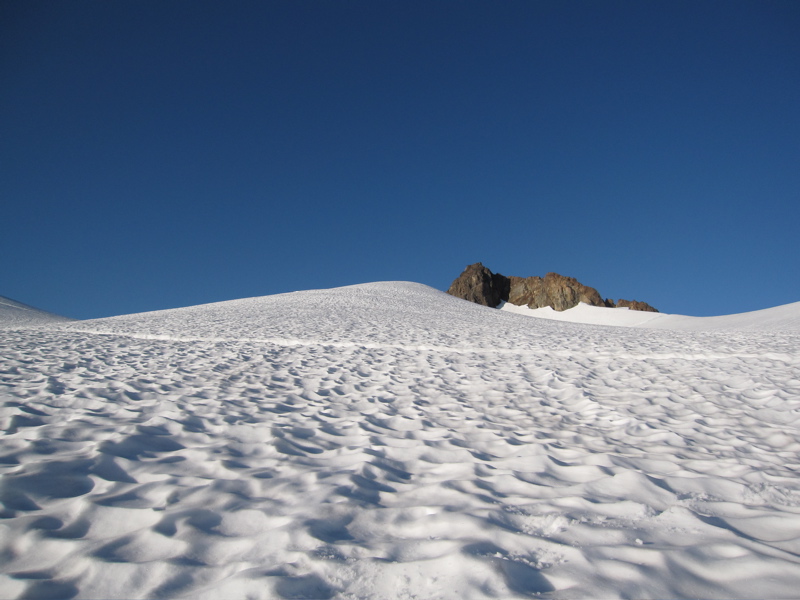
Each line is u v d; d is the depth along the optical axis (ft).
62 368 26.30
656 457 13.99
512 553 7.79
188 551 8.00
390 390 24.14
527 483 11.52
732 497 10.73
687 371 28.43
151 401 19.54
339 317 67.41
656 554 7.51
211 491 10.59
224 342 40.81
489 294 280.51
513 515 9.46
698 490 11.03
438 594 6.66
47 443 13.37
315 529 8.68
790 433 16.63
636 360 32.60
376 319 66.44
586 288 253.44
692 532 8.61
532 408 20.86
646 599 6.41
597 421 18.71
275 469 12.30
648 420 18.43
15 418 15.71
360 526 9.07
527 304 271.08
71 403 18.48
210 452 13.57
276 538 8.34
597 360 33.09
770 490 11.09
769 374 26.53
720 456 14.21
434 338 45.91
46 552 7.96
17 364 26.86
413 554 7.84
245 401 20.42
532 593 6.61
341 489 10.83
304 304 88.63
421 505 10.16
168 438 14.84
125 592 6.92
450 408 20.72
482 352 37.35
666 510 9.65
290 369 29.14
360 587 6.91
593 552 7.72
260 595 6.60
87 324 57.93
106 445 13.17
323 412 19.22
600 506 9.88
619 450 14.88
